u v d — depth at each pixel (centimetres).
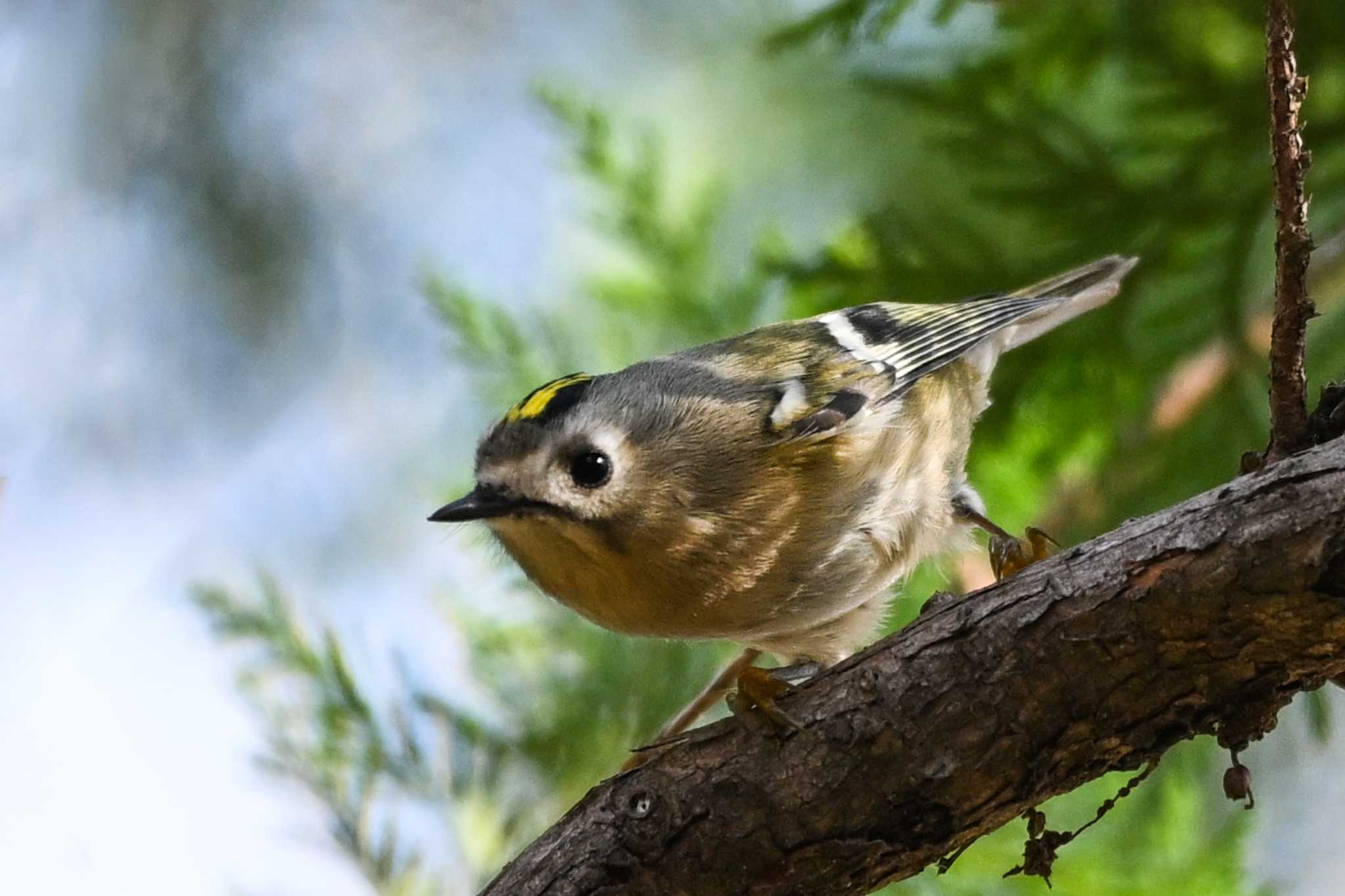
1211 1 962
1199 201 985
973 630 604
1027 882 920
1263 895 956
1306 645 553
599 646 970
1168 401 1020
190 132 1412
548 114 1347
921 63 1211
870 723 613
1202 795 1084
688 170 1370
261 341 1423
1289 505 548
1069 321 1017
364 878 848
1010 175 1034
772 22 1426
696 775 634
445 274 1305
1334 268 1011
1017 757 602
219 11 1420
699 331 1149
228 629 938
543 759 912
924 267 1024
